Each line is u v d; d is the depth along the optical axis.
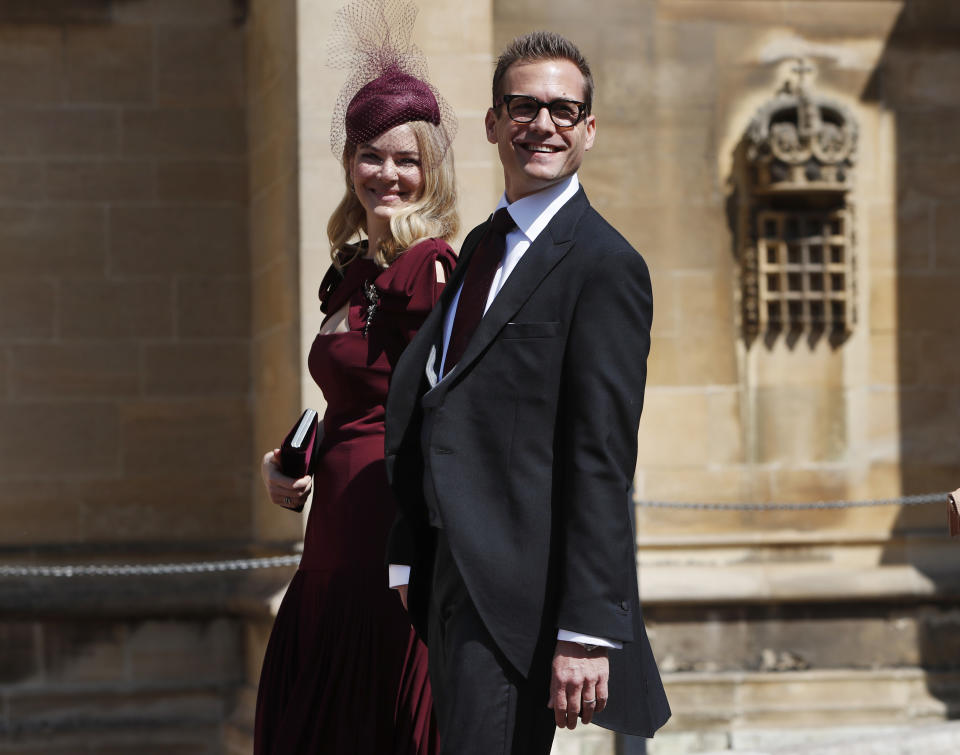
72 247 16.48
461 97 13.53
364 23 7.26
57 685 15.89
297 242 13.92
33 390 16.33
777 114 15.37
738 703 14.77
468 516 5.20
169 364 16.59
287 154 14.34
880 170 15.80
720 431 15.45
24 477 16.23
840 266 15.51
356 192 7.00
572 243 5.32
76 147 16.50
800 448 15.55
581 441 5.09
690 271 15.47
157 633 16.14
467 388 5.32
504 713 5.12
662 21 15.49
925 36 15.92
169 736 15.87
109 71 16.59
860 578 15.09
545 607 5.14
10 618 15.82
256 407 16.50
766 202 15.48
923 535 15.44
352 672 6.63
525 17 15.20
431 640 5.60
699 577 15.03
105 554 16.22
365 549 6.70
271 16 15.18
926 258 15.85
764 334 15.52
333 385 6.86
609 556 5.00
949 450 15.75
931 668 15.20
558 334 5.23
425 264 6.70
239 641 16.25
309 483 6.96
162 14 16.70
